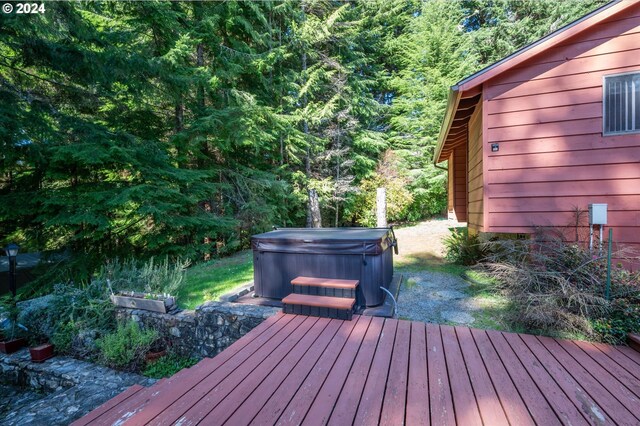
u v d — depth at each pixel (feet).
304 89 34.45
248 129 26.53
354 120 38.55
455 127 20.65
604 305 8.64
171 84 21.15
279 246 13.28
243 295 14.43
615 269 10.07
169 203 21.24
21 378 12.57
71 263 19.22
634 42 11.16
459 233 22.93
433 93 41.60
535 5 42.57
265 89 33.47
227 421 5.39
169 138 25.08
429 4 41.19
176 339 12.89
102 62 16.96
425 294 13.93
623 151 11.42
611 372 6.78
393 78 44.91
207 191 26.55
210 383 6.52
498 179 13.25
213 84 25.68
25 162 17.46
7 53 16.83
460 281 15.85
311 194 35.83
